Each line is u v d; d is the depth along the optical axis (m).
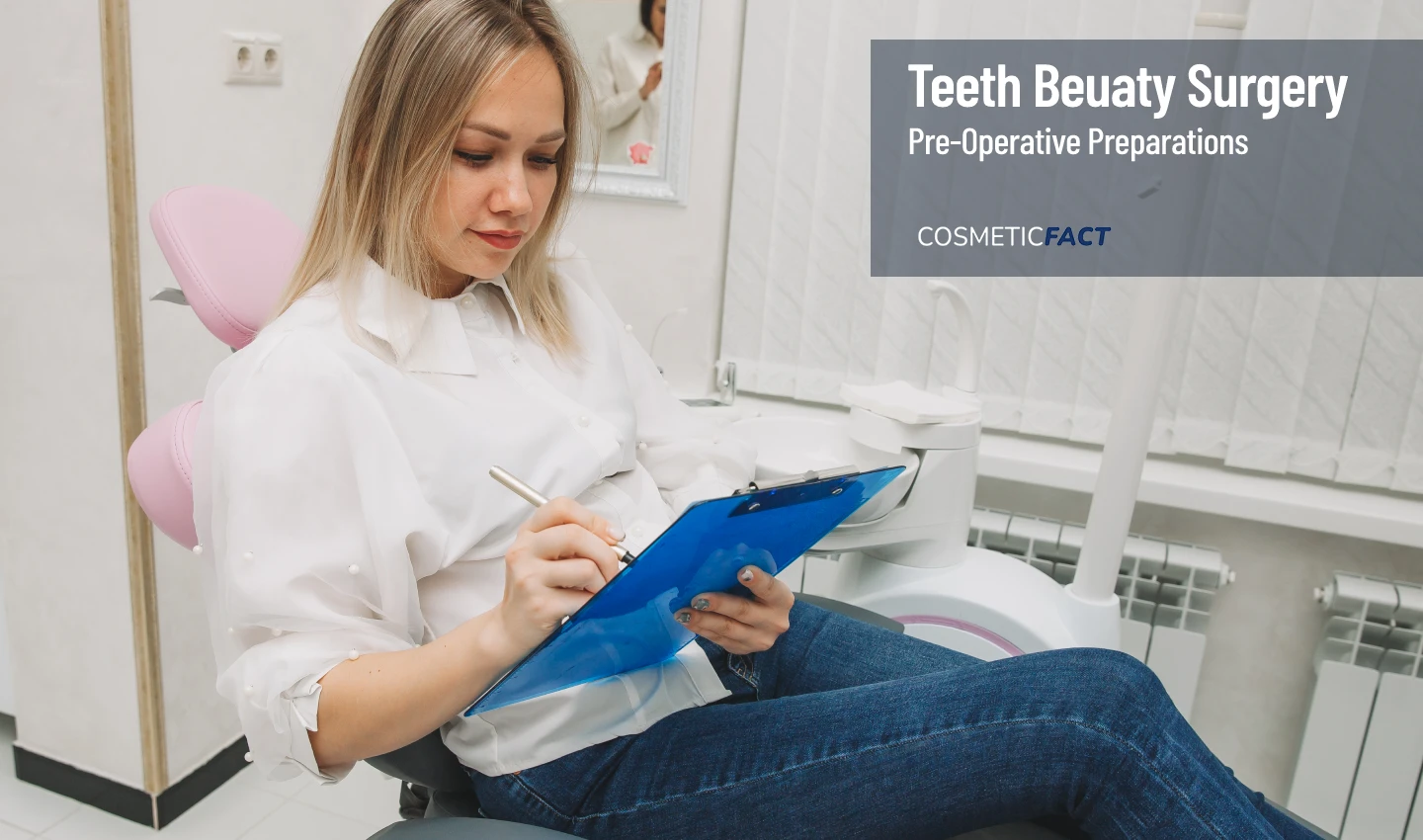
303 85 2.03
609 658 0.99
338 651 0.94
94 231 1.71
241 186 1.93
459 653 0.89
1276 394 1.96
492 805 1.12
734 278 2.27
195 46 1.78
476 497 1.05
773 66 2.12
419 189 1.03
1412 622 1.90
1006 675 1.06
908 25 2.02
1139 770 1.00
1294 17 1.81
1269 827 1.02
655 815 1.07
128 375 1.76
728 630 1.03
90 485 1.83
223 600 1.01
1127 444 1.58
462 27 1.00
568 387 1.23
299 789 2.11
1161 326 1.52
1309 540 2.02
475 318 1.17
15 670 2.02
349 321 1.03
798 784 1.05
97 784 2.00
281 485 0.95
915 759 1.03
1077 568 1.70
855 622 1.35
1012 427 2.14
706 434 1.43
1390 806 1.93
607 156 2.27
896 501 1.66
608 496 1.21
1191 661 1.99
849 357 2.22
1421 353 1.87
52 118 1.69
